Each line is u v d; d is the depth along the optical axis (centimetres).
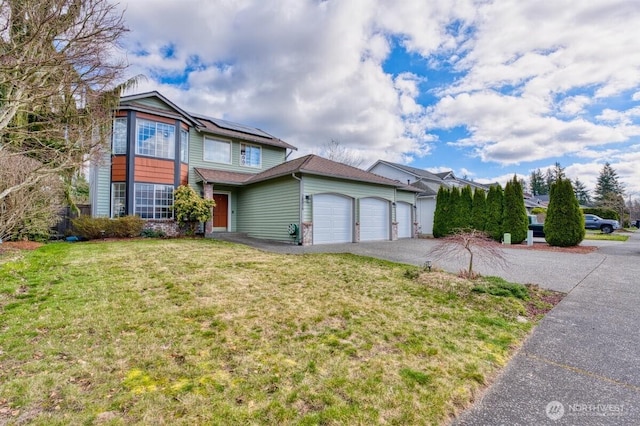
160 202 1342
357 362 297
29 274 575
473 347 337
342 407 229
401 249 1081
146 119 1309
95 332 344
